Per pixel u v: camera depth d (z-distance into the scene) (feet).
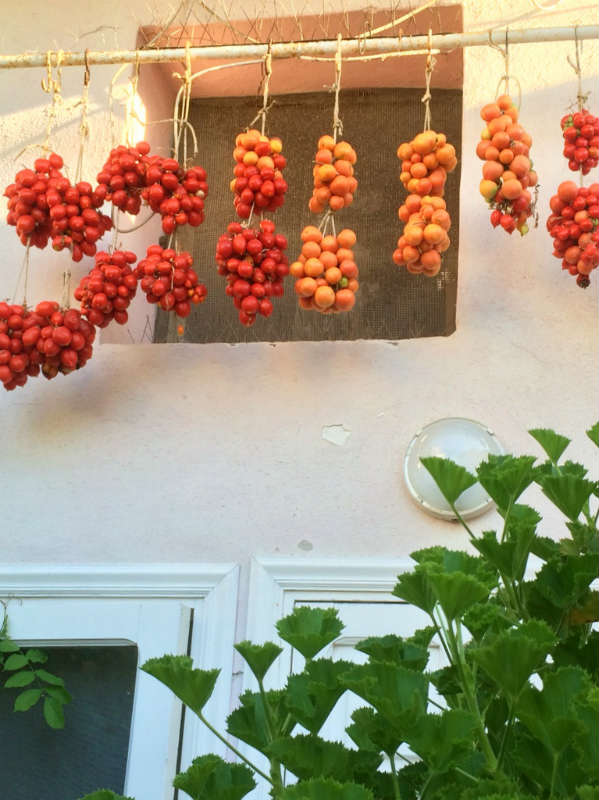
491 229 7.49
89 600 7.04
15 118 8.48
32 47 8.66
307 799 2.39
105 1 8.67
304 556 6.95
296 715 2.88
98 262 7.00
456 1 7.99
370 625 6.68
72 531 7.29
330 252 6.68
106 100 8.40
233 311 8.87
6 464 7.54
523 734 2.65
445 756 2.53
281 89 9.35
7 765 6.99
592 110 7.61
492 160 6.62
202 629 6.86
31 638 6.97
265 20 8.32
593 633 3.04
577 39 6.98
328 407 7.29
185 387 7.54
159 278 6.89
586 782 2.43
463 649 2.87
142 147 7.07
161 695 6.68
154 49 7.43
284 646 6.66
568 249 6.67
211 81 9.25
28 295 8.00
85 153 8.30
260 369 7.49
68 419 7.59
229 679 6.67
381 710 2.57
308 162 9.24
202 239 9.15
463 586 2.61
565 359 7.09
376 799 2.89
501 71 7.85
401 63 8.89
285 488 7.15
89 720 6.96
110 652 7.07
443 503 6.81
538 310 7.23
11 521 7.38
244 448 7.30
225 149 9.37
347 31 8.40
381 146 9.17
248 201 6.77
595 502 6.72
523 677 2.45
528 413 7.00
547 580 3.11
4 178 8.35
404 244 6.70
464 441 6.88
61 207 6.93
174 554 7.11
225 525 7.13
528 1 7.93
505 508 3.18
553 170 7.52
